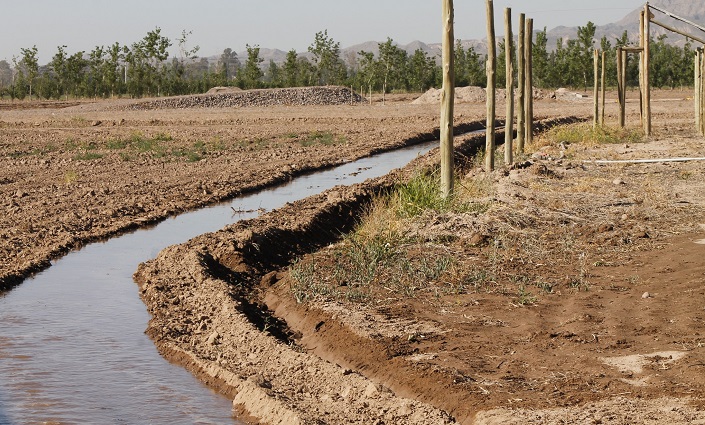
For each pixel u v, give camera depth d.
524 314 9.89
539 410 7.08
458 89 74.06
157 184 23.05
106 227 16.91
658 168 22.16
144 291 12.26
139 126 48.03
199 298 11.53
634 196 17.50
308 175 26.23
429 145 36.88
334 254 13.26
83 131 43.81
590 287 10.91
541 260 12.42
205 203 20.28
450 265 12.05
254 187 22.75
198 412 8.15
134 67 89.69
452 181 16.64
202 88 91.88
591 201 17.02
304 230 15.57
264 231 14.42
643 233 13.65
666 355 8.17
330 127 45.44
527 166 22.66
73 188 22.38
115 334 10.42
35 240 15.53
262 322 10.54
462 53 99.69
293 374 8.69
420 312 10.14
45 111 63.53
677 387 7.35
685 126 37.69
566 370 8.00
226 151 32.59
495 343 8.91
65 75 90.75
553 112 53.53
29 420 7.88
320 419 7.46
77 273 13.42
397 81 93.94
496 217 14.72
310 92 76.62
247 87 91.81
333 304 10.51
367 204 18.92
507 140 23.67
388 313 10.12
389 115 54.12
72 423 7.84
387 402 7.64
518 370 8.09
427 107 63.53
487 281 11.35
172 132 42.56
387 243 13.23
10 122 50.72
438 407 7.55
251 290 12.06
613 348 8.52
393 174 23.55
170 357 9.64
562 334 9.02
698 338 8.61
